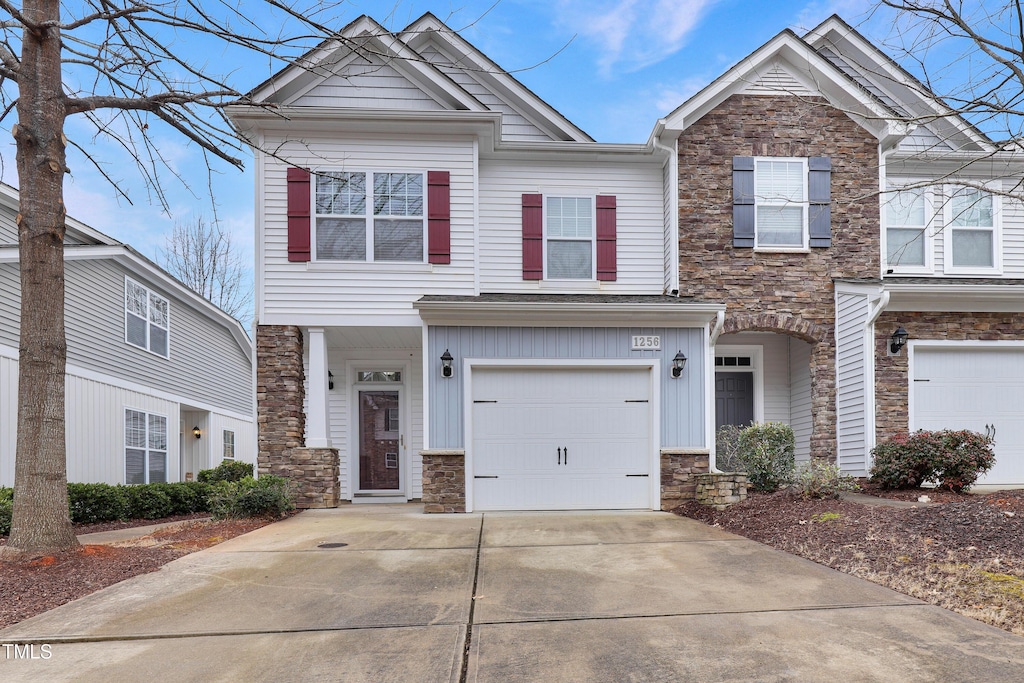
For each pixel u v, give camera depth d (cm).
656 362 1003
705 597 517
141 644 434
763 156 1145
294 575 597
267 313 1049
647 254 1180
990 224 1231
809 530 714
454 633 446
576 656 402
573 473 993
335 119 1055
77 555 639
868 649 405
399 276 1071
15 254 1080
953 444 939
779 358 1234
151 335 1570
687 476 988
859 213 1143
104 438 1352
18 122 653
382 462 1236
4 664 402
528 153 1163
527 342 995
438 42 1255
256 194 1059
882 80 1273
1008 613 452
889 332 1047
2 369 1068
